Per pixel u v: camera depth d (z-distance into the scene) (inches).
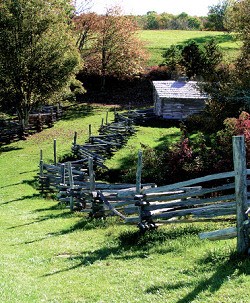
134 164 1282.0
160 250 540.7
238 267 426.0
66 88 1966.0
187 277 427.8
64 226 755.4
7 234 731.4
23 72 1784.0
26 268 530.3
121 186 864.9
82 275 482.3
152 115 1956.2
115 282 446.9
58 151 1504.7
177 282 416.2
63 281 467.5
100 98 2561.5
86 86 2706.7
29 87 1818.4
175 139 1568.7
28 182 1210.0
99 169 1266.0
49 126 1945.1
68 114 2196.1
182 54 2331.4
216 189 589.6
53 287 448.8
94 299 404.2
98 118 2079.2
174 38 3659.0
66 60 1818.4
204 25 4931.1
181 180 1050.7
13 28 1739.7
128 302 383.9
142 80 2746.1
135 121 1882.4
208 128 1408.7
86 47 2684.5
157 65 2881.4
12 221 828.6
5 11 1728.6
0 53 1745.8
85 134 1756.9
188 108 1887.3
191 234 590.2
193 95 1866.4
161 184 1069.1
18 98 1823.3
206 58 2287.2
